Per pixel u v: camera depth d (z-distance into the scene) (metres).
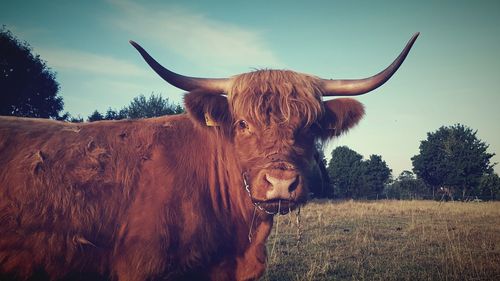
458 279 6.75
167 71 4.68
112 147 4.41
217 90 4.75
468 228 12.08
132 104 33.94
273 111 4.12
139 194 4.17
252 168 4.00
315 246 9.18
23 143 4.27
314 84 4.64
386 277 6.77
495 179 34.25
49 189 4.01
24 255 3.85
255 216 4.57
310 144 4.42
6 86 29.84
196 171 4.49
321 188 5.48
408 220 14.50
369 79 4.77
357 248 9.00
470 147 36.81
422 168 38.31
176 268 4.11
